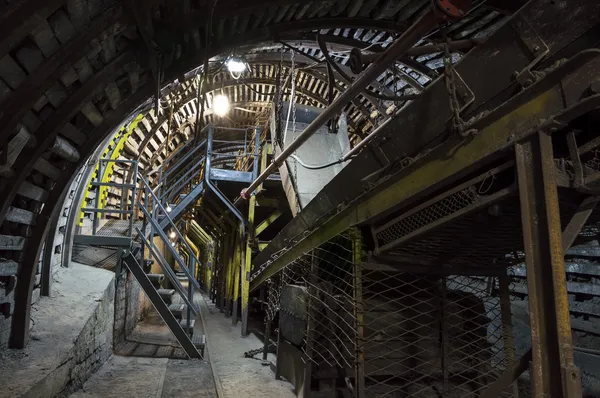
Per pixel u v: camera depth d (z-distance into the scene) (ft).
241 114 42.63
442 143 8.55
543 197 6.30
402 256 12.98
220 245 51.37
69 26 9.48
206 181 30.86
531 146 6.60
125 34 11.53
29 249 13.69
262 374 19.22
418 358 14.60
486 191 8.19
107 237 22.31
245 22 14.51
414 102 9.77
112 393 15.17
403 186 10.07
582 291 19.84
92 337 17.08
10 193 11.29
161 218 31.48
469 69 8.14
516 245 11.59
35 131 11.46
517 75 6.94
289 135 27.30
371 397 13.78
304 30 15.97
